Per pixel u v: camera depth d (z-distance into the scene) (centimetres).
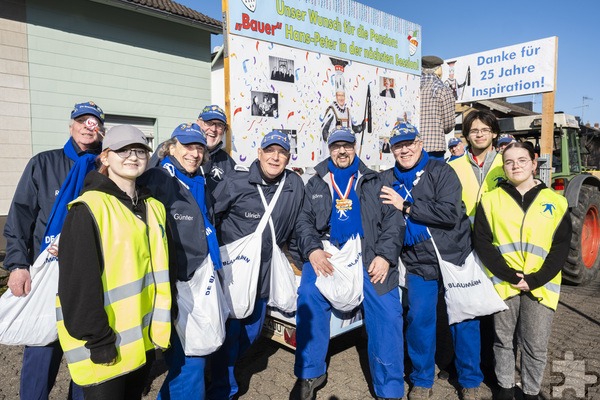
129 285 180
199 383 229
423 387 290
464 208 291
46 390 237
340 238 281
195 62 952
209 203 256
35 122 744
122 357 178
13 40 711
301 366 284
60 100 769
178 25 916
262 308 293
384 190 283
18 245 233
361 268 277
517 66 663
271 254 286
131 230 184
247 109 346
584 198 575
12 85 716
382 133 476
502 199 266
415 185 282
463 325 285
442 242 274
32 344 224
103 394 178
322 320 284
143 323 187
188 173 242
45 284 226
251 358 365
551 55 623
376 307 275
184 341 220
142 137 191
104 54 816
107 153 190
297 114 384
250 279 269
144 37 867
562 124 631
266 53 356
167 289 198
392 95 486
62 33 761
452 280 273
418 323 286
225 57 333
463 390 291
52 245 227
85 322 167
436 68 591
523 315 262
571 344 384
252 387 315
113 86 833
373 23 455
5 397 298
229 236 278
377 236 282
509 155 262
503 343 272
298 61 382
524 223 256
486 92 707
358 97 443
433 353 292
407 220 282
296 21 378
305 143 393
